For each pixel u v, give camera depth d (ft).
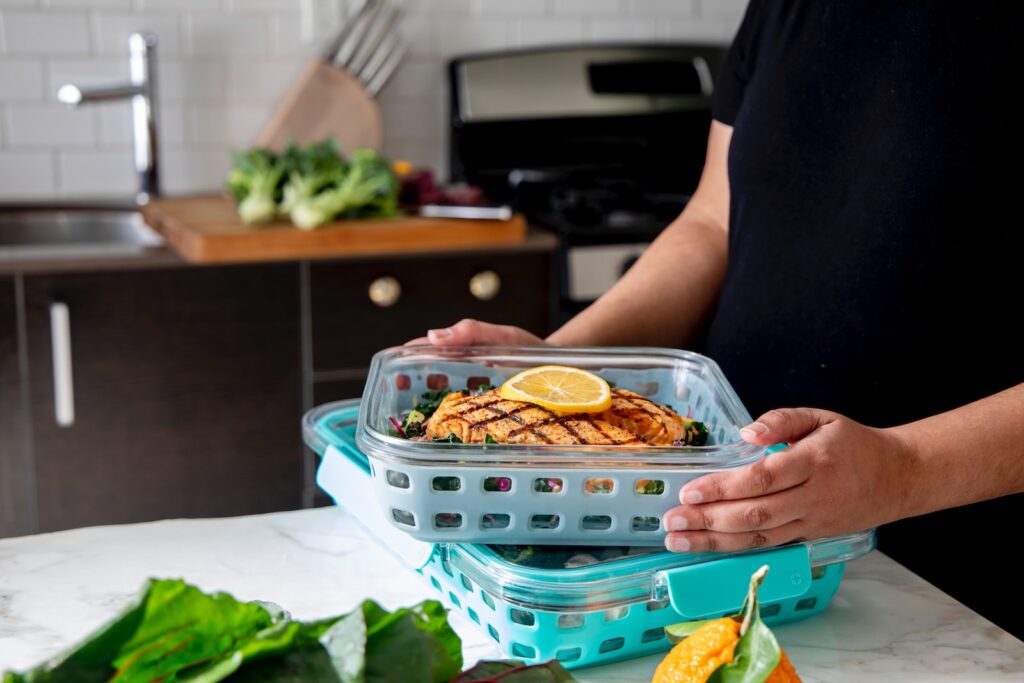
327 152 7.93
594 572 2.73
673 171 10.19
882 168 4.03
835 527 2.90
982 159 3.86
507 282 8.05
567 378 3.25
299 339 7.61
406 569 3.40
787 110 4.31
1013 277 3.93
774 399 4.38
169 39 8.93
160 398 7.38
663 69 10.05
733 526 2.75
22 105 8.68
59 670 1.99
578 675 2.81
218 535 3.62
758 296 4.39
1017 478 3.16
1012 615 4.23
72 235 8.75
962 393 4.09
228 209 8.32
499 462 2.77
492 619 2.86
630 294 4.52
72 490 7.32
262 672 2.10
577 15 9.97
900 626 3.09
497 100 9.56
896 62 4.01
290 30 9.23
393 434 3.11
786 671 2.29
